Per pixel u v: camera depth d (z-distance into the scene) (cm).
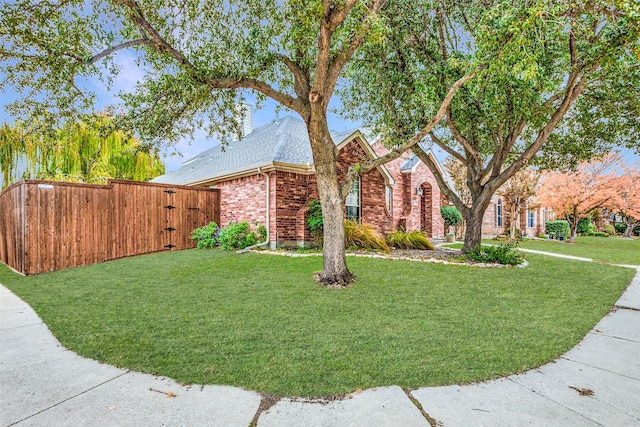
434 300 588
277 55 680
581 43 733
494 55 584
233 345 387
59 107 670
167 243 1146
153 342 395
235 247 1123
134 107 729
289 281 694
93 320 474
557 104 1023
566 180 1992
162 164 2134
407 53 919
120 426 239
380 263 864
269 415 254
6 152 1549
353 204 1300
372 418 250
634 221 3150
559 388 299
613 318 513
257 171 1130
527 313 529
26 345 388
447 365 340
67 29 557
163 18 621
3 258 1086
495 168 1030
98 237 961
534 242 2003
